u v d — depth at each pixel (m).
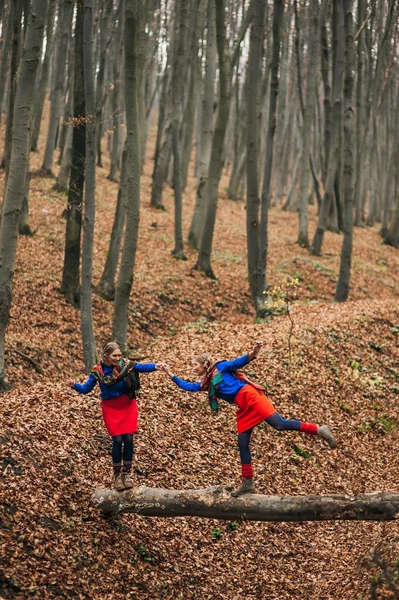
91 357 12.13
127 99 12.80
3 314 10.57
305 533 8.78
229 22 36.50
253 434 10.57
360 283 24.84
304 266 24.81
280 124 37.88
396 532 8.01
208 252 21.25
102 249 21.92
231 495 7.23
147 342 16.42
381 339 14.97
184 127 34.91
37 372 13.65
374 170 42.31
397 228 32.25
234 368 7.25
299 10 34.94
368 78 32.28
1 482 7.15
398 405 12.76
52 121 28.05
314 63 27.67
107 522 7.46
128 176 13.17
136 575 7.05
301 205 27.89
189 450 9.55
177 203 22.14
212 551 7.99
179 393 10.93
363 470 10.64
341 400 12.32
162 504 7.27
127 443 7.49
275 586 7.68
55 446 8.12
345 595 7.26
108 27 29.31
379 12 29.34
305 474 10.13
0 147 31.42
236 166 36.22
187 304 19.05
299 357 13.16
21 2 15.66
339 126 25.12
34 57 10.05
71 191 16.95
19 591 6.13
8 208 10.32
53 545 6.80
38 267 18.62
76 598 6.39
